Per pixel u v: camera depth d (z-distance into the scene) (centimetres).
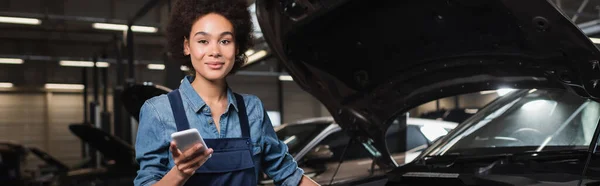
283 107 1923
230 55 139
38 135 1683
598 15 723
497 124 250
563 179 177
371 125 249
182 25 140
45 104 1694
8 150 606
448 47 203
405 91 234
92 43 1524
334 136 420
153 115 136
